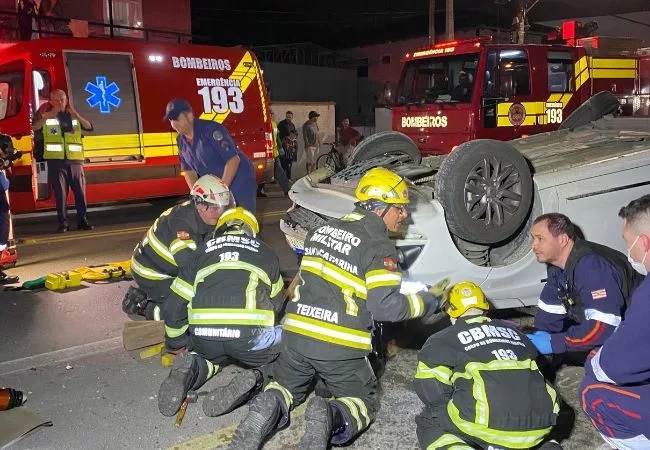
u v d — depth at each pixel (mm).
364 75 31766
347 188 4832
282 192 13789
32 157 8695
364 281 3074
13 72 9062
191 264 3721
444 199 4324
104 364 4414
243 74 11164
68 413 3713
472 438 2732
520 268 4582
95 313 5465
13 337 4910
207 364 3725
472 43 10305
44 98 9086
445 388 2814
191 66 10500
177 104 5109
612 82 11656
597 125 6508
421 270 4230
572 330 3420
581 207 4711
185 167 5441
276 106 16891
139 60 9953
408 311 3066
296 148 15672
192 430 3506
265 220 9984
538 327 3998
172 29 17641
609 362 2562
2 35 13852
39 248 8023
